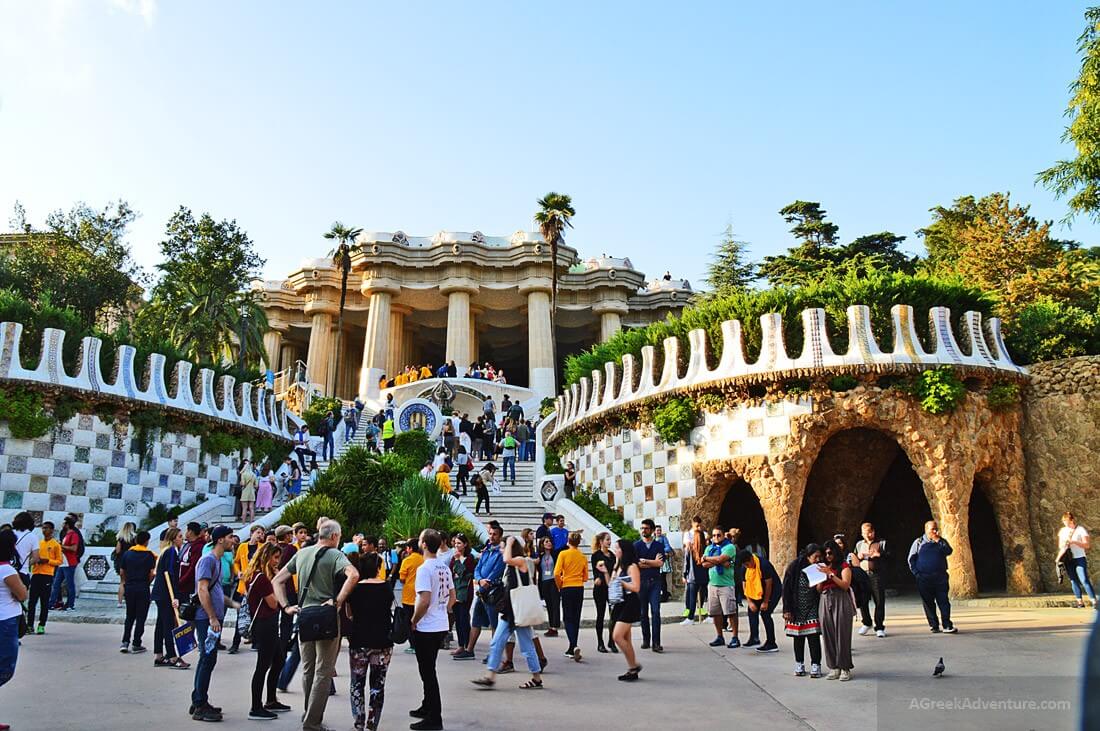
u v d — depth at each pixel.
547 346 53.69
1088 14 20.64
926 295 20.53
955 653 10.66
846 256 44.12
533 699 8.79
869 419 18.73
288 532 10.59
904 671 9.66
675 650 12.23
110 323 39.38
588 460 25.64
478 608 11.62
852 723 7.55
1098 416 18.31
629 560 10.04
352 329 62.56
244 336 39.00
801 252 45.44
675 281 62.50
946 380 18.41
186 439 25.36
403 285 55.28
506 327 63.03
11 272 35.81
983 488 19.45
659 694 8.99
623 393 23.52
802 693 8.90
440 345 67.94
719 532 12.92
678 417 20.77
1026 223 38.88
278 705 8.18
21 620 7.16
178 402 25.08
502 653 9.77
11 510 20.30
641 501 22.17
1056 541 18.42
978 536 21.16
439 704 7.46
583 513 22.88
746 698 8.73
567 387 30.03
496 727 7.51
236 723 7.62
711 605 12.62
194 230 38.72
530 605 9.49
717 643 12.61
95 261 38.00
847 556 11.22
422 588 7.49
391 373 54.66
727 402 20.23
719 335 21.72
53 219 38.44
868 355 18.94
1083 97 21.11
